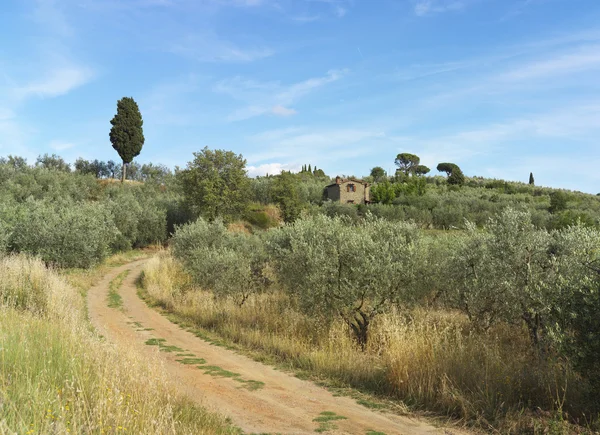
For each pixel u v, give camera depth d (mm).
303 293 11711
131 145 80875
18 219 28500
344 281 11172
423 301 12336
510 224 9172
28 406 4215
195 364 9961
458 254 10914
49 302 12914
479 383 6762
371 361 9367
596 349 5453
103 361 6176
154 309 19094
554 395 6219
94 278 26906
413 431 5898
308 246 12133
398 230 12086
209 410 6312
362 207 63344
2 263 16547
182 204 55969
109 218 35188
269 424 6152
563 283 6543
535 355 7535
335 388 8078
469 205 65125
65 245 26750
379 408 6906
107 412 4293
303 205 64250
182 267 28641
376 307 11086
